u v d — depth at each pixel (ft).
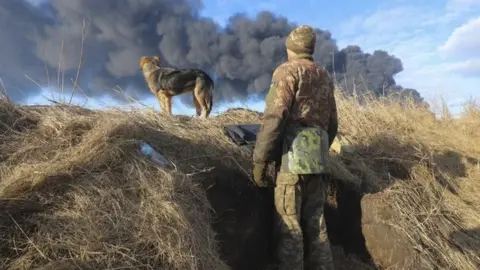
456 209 15.03
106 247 8.99
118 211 9.70
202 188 12.18
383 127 19.93
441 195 15.38
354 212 14.52
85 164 10.53
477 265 13.37
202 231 10.65
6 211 9.16
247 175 13.37
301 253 11.94
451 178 16.87
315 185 12.42
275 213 12.47
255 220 12.76
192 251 9.69
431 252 13.28
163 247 9.34
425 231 13.69
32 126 11.98
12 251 8.69
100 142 11.08
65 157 10.69
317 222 12.51
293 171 11.88
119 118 12.42
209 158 13.35
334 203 15.17
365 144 17.81
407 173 16.03
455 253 13.42
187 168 12.49
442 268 13.01
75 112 12.98
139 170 10.77
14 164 10.59
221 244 11.87
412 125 21.04
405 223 13.58
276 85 11.96
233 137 14.57
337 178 15.07
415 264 12.88
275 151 12.09
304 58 12.64
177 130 14.08
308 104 12.23
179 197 10.71
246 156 14.01
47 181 9.91
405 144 18.29
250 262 12.55
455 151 18.95
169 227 9.69
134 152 11.33
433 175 16.07
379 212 13.62
